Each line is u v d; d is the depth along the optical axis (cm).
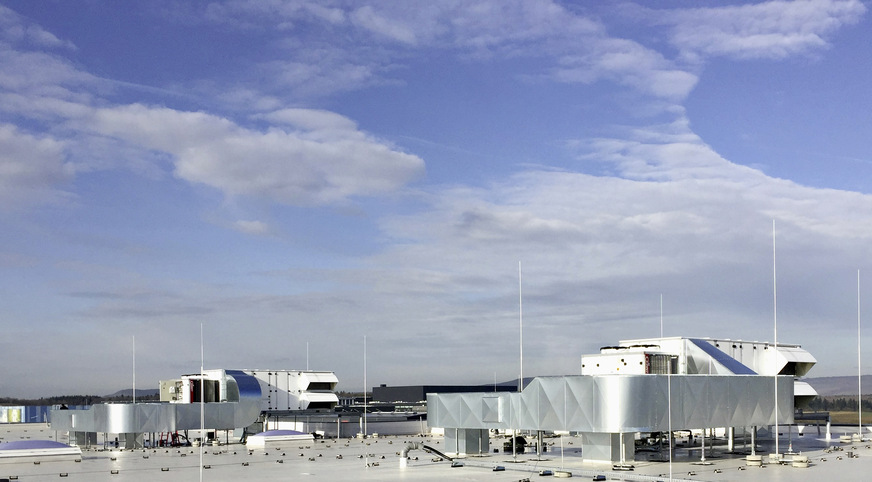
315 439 11138
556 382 7112
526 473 6456
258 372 13150
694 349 9050
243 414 10575
